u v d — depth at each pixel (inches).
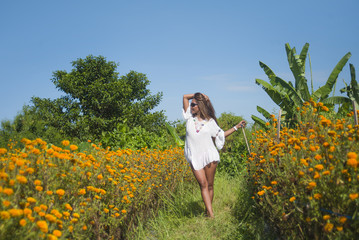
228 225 132.8
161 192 189.0
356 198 63.7
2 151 83.5
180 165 247.9
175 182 217.9
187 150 161.3
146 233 139.6
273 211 104.0
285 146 109.4
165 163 214.1
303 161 81.7
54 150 89.3
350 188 67.3
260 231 117.9
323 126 98.6
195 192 216.7
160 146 377.4
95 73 805.2
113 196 110.0
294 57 463.2
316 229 74.9
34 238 58.2
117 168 129.4
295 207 83.0
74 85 740.7
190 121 160.9
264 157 131.3
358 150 73.8
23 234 58.0
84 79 764.0
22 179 65.8
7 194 59.9
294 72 465.4
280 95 426.9
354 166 63.6
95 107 749.9
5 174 64.9
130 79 855.7
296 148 93.3
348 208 66.9
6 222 55.5
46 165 81.3
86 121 697.6
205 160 155.4
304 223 83.0
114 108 756.0
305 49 460.4
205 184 156.3
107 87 747.4
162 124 798.5
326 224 68.6
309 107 134.4
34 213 65.0
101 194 101.5
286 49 482.3
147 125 762.2
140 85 859.4
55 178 80.5
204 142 156.3
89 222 92.5
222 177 288.2
